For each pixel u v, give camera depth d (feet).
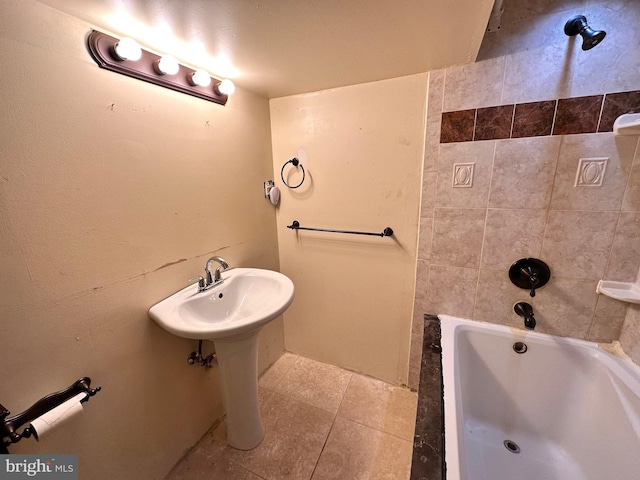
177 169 3.87
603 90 3.42
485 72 3.88
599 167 3.61
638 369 3.65
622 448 3.28
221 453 4.47
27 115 2.43
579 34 3.28
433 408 3.19
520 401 4.47
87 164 2.89
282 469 4.21
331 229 5.63
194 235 4.23
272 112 5.60
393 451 4.45
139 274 3.51
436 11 2.69
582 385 4.05
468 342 4.67
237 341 3.92
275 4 2.53
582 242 3.91
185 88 3.82
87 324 3.02
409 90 4.41
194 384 4.47
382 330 5.73
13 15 2.30
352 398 5.53
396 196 4.92
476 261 4.57
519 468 3.89
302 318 6.53
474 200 4.35
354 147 5.03
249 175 5.23
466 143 4.20
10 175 2.36
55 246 2.70
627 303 3.87
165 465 4.09
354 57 3.71
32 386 2.63
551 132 3.74
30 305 2.56
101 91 2.95
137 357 3.58
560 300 4.21
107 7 2.54
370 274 5.53
